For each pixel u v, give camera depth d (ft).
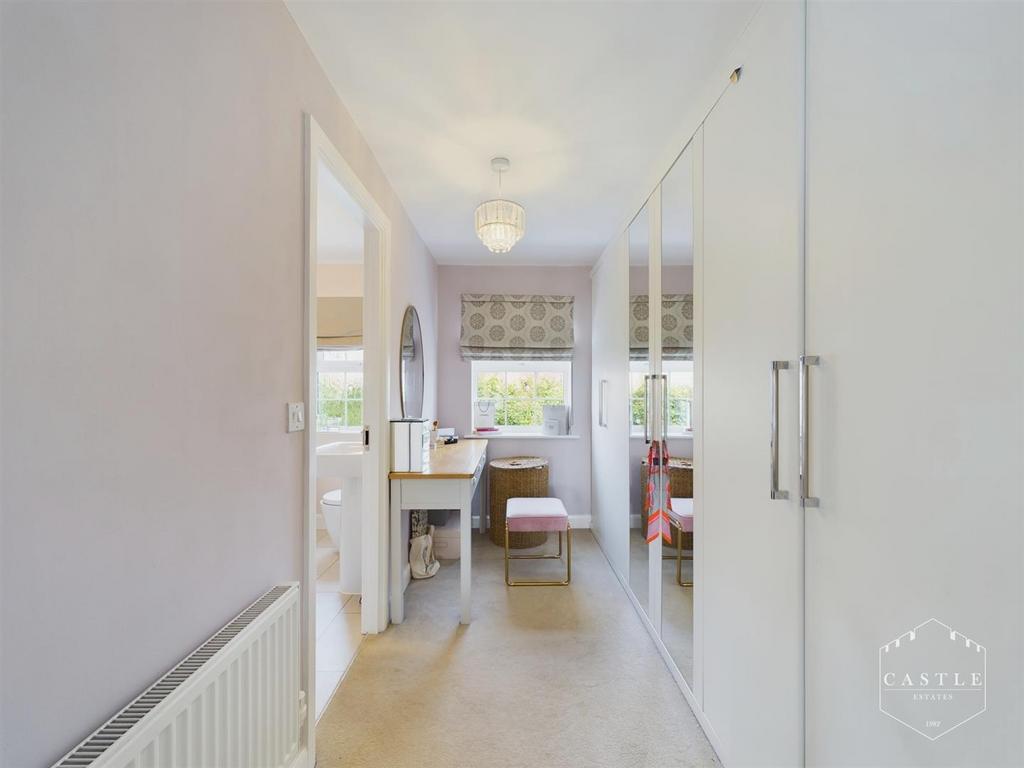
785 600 4.00
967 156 2.47
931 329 2.68
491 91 5.88
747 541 4.65
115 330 2.63
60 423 2.32
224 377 3.66
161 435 2.98
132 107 2.73
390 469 8.39
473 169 7.98
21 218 2.13
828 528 3.54
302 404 4.99
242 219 3.89
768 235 4.29
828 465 3.54
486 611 8.78
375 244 8.01
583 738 5.52
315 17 4.69
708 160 5.66
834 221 3.49
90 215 2.47
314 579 5.16
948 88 2.57
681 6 4.50
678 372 6.69
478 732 5.61
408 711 5.98
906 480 2.85
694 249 6.10
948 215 2.58
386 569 8.20
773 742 4.16
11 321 2.10
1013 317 2.26
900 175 2.89
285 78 4.60
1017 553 2.26
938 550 2.64
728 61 5.10
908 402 2.84
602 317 12.17
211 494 3.51
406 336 10.00
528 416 14.73
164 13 2.98
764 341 4.35
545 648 7.48
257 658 3.69
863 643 3.19
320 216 10.01
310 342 5.07
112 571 2.63
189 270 3.23
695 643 5.95
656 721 5.82
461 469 8.68
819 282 3.66
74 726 2.41
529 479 12.69
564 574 10.57
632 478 9.11
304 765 4.78
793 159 3.89
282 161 4.56
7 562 2.10
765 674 4.30
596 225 10.64
